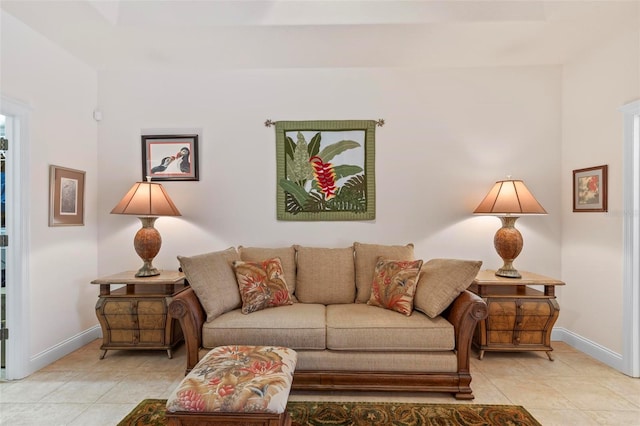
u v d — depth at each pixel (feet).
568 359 8.54
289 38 8.43
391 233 10.05
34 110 7.99
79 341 9.32
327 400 6.72
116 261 10.23
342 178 10.09
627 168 7.82
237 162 10.19
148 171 10.25
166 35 8.27
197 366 5.50
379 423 5.98
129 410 6.33
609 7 7.11
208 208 10.19
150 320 8.50
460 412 6.28
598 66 8.67
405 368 6.82
